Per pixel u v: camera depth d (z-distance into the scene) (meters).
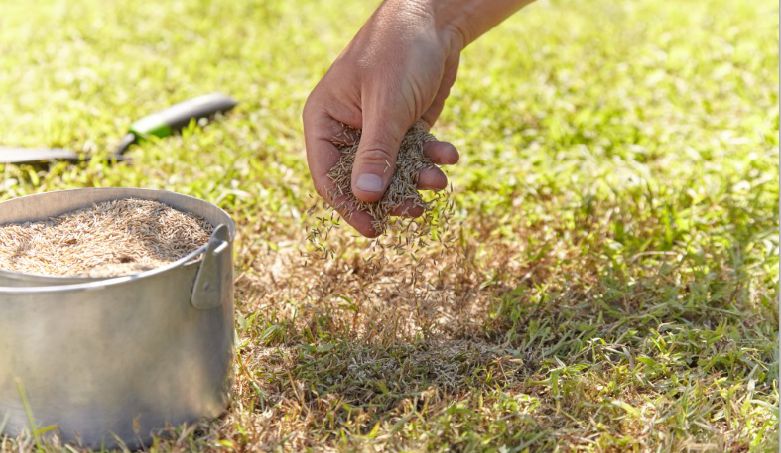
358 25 2.00
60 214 0.98
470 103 1.48
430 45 0.99
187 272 0.89
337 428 0.93
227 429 0.92
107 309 0.87
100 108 1.44
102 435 0.90
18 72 1.58
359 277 1.10
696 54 1.74
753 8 2.08
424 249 1.12
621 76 1.63
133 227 0.96
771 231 1.15
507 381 0.97
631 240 1.15
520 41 1.87
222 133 1.37
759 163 1.27
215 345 0.92
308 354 0.99
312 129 1.00
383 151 0.96
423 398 0.95
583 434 0.92
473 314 1.05
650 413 0.93
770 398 0.95
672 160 1.32
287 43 1.83
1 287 0.88
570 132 1.40
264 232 1.17
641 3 2.22
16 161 1.24
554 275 1.11
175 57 1.71
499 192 1.24
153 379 0.90
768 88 1.54
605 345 1.00
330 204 0.99
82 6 2.04
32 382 0.88
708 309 1.05
